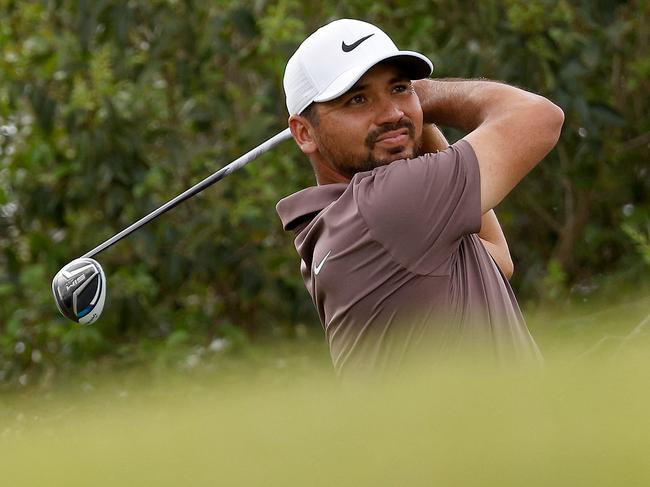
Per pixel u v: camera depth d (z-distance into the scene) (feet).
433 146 35.27
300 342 81.92
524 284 81.56
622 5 80.28
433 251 28.96
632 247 84.69
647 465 12.60
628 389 14.12
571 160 81.92
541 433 13.35
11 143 83.46
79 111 77.10
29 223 84.38
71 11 80.69
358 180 30.09
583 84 78.38
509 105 31.04
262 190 79.36
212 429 15.19
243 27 76.48
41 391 78.07
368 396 17.21
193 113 79.82
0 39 79.61
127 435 15.81
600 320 44.19
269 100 79.87
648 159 86.48
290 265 83.20
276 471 13.85
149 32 83.20
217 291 85.97
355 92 31.32
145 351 76.07
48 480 14.93
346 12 81.00
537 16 73.10
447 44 79.15
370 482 13.46
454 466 13.30
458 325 29.14
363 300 29.43
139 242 79.00
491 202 29.55
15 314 81.15
